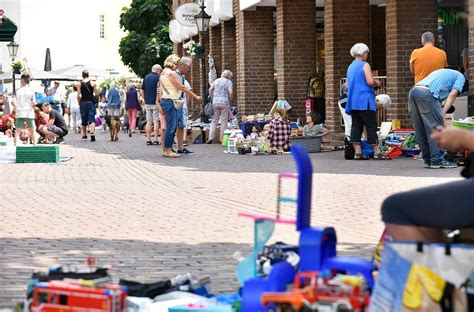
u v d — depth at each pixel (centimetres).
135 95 4650
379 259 733
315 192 1780
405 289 638
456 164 2202
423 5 2773
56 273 763
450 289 632
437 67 2323
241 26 4169
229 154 3042
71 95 5419
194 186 2031
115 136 4284
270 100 4169
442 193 655
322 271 657
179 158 2939
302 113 3725
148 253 1199
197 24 4181
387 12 2816
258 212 1559
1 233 1396
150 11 7488
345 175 2089
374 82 2517
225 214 1555
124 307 688
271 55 4156
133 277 1036
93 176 2377
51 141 4047
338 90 3216
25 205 1755
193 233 1359
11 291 979
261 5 4056
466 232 683
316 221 1410
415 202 660
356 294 636
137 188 2033
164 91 2992
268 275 689
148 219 1520
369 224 1379
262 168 2448
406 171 2128
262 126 3497
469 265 629
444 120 2152
